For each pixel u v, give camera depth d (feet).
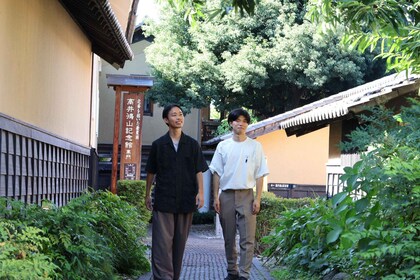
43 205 20.65
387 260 17.02
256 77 79.66
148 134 93.56
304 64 79.51
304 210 30.22
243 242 24.70
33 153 27.40
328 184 44.73
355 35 28.71
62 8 34.22
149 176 23.24
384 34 27.73
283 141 70.18
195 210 23.12
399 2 25.08
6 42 22.82
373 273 18.31
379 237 16.92
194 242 53.98
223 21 82.38
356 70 80.43
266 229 43.75
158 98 84.07
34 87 27.91
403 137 17.74
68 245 18.31
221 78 82.33
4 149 22.35
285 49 78.84
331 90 84.69
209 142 77.92
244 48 80.12
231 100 86.69
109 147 91.66
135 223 31.30
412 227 16.12
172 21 84.17
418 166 15.98
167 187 22.61
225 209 24.88
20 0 24.88
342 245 20.27
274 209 43.96
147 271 28.96
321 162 70.03
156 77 84.23
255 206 24.79
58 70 33.60
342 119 40.27
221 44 83.76
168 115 22.94
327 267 25.31
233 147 24.89
